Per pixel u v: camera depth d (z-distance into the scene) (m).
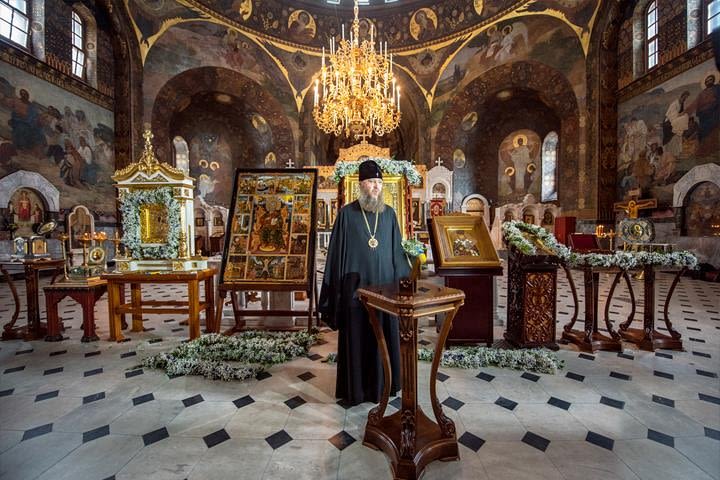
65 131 9.98
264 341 3.61
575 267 3.58
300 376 2.95
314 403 2.48
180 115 15.18
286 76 15.56
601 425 2.18
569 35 12.14
